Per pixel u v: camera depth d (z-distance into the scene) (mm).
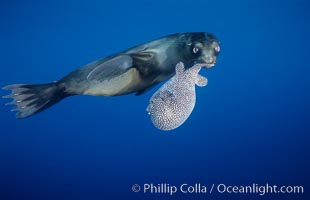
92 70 4004
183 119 2678
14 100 4504
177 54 4180
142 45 4297
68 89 4449
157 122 2654
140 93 4480
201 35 4184
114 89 4262
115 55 4281
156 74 4262
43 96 4516
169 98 2637
